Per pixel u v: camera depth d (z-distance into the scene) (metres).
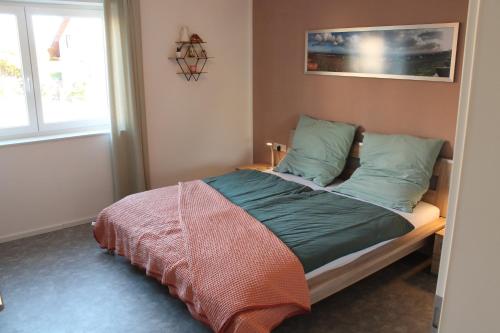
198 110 4.68
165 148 4.53
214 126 4.85
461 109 0.62
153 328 2.63
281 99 4.70
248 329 2.10
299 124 4.37
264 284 2.25
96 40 4.11
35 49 3.79
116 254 3.48
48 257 3.51
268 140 4.96
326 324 2.67
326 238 2.72
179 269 2.48
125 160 4.25
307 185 3.84
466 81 0.61
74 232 3.98
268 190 3.59
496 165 0.58
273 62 4.69
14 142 3.70
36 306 2.84
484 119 0.58
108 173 4.28
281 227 2.85
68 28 3.94
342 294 3.00
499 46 0.55
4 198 3.73
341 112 4.14
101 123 4.29
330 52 4.10
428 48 3.38
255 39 4.84
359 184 3.54
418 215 3.23
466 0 3.12
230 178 3.93
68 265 3.38
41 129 3.94
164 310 2.80
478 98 0.58
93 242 3.78
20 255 3.54
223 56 4.73
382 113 3.82
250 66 4.97
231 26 4.72
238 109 5.00
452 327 0.69
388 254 2.95
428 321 2.71
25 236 3.87
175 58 4.38
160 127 4.45
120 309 2.81
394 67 3.63
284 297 2.28
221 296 2.21
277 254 2.47
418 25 3.40
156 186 4.55
